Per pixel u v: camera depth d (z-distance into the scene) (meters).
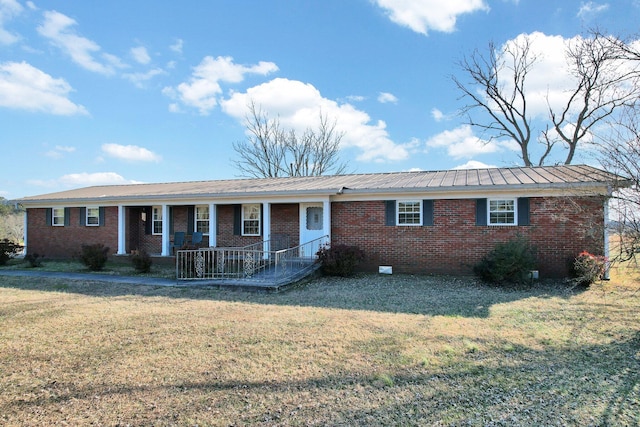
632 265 6.57
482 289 10.14
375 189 12.75
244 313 7.61
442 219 12.52
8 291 10.27
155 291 10.20
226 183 18.59
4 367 4.82
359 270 13.29
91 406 3.79
